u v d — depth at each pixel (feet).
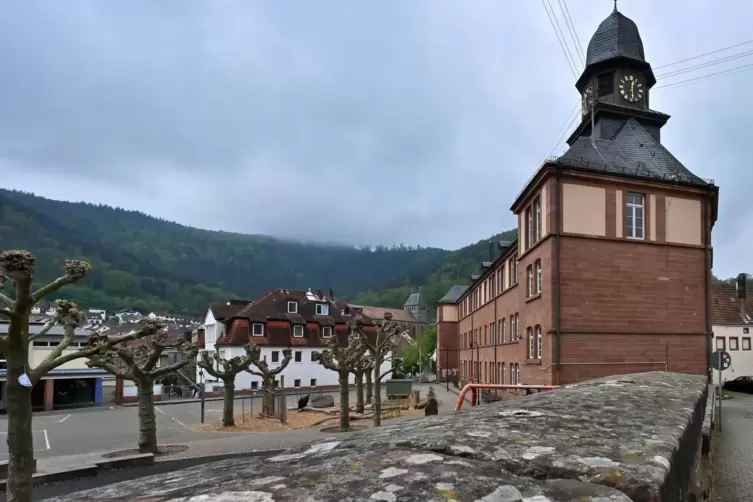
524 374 94.32
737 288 168.25
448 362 256.11
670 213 86.53
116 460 54.08
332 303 239.09
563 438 8.23
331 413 111.14
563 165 82.02
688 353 83.51
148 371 64.54
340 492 5.51
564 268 80.84
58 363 36.96
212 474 6.95
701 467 22.20
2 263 30.99
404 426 10.29
